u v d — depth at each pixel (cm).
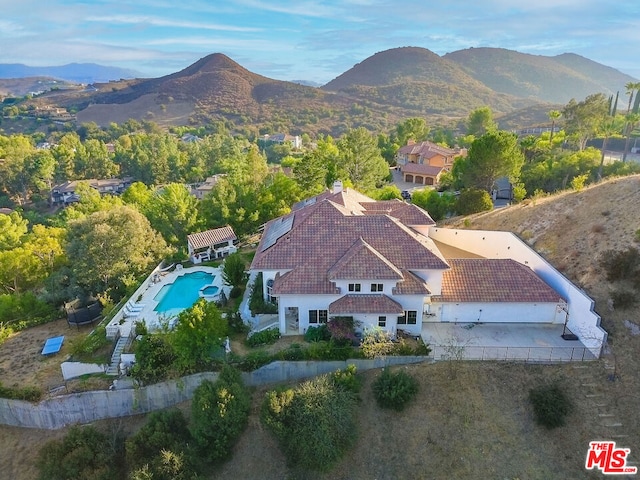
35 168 13612
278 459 2975
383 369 3250
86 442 3127
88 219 5434
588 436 2825
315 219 4047
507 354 3338
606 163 7562
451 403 3053
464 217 6288
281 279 3656
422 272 3722
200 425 2941
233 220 7094
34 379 3691
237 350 3562
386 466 2870
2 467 3294
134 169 15475
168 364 3469
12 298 4981
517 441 2861
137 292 4800
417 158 11688
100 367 3628
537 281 3831
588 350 3344
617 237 3978
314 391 2980
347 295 3572
